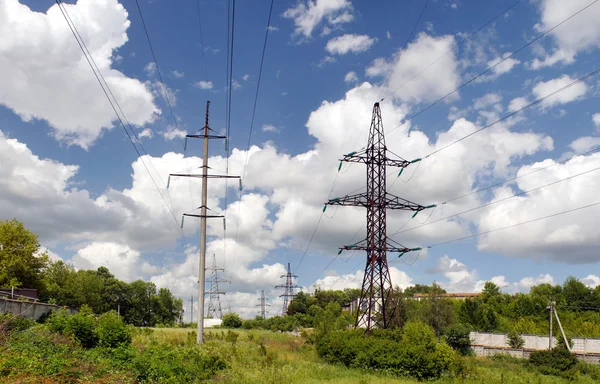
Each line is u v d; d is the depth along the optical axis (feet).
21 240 200.64
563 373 160.25
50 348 80.89
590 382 146.92
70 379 64.39
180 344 140.05
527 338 234.99
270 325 357.00
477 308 268.21
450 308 217.56
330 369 121.90
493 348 214.07
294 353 156.56
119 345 96.17
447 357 124.47
